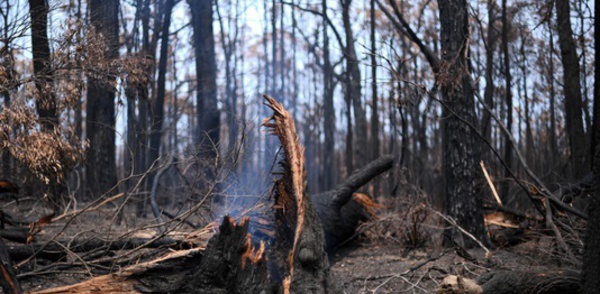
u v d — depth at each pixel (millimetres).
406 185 8977
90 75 6660
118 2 9758
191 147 7113
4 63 6227
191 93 16391
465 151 7668
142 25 16609
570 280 4516
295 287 3785
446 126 7883
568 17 12359
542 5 13000
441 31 7863
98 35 6727
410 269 6164
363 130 20875
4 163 7020
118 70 7094
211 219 6152
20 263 5312
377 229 8453
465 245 7547
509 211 7957
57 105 6289
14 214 7801
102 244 5887
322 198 7949
